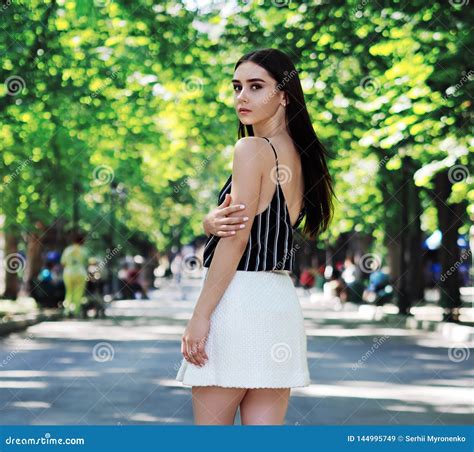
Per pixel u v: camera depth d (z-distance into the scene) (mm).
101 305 33281
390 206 36812
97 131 26656
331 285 44719
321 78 22281
